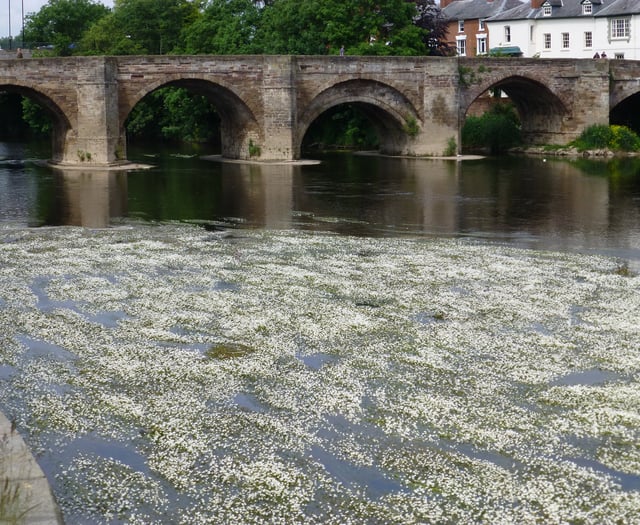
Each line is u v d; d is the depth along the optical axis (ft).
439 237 106.11
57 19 376.48
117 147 209.26
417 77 232.94
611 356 60.70
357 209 131.75
